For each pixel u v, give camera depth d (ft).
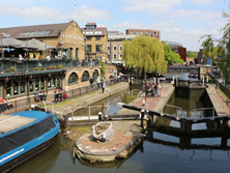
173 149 33.71
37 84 54.44
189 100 83.15
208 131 38.19
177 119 38.50
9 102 40.96
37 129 31.48
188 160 30.12
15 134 27.91
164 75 151.84
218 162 29.73
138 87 98.22
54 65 60.49
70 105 52.95
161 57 108.68
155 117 47.70
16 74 44.91
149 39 110.11
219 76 24.22
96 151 29.01
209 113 58.75
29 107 46.96
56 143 34.35
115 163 28.19
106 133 32.14
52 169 27.07
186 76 185.88
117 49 194.08
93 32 155.43
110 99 70.28
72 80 72.90
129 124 40.96
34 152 30.01
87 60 84.43
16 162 27.30
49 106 51.16
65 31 81.56
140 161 29.27
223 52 23.80
